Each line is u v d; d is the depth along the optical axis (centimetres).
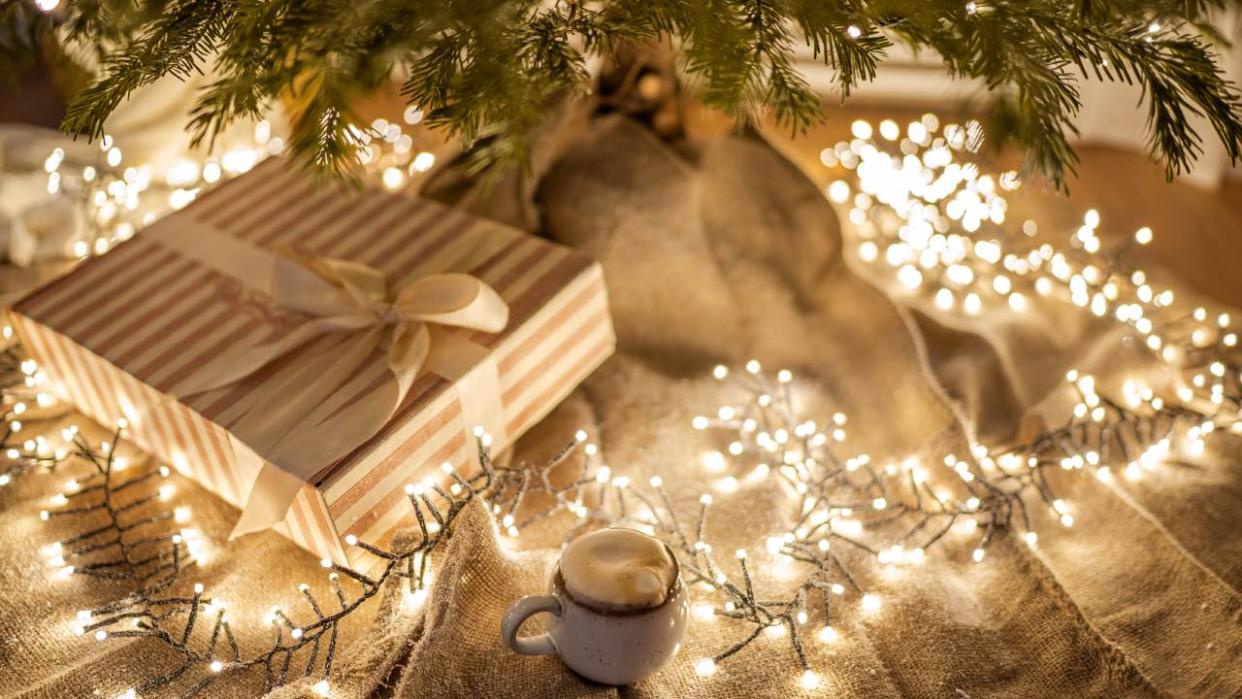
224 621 98
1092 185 145
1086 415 115
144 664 96
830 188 141
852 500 110
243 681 96
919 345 119
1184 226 140
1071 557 104
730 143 131
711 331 122
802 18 89
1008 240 134
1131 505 106
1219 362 115
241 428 97
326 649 99
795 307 123
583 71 94
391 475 98
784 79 91
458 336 103
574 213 125
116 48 98
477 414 103
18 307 107
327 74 85
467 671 93
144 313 106
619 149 127
